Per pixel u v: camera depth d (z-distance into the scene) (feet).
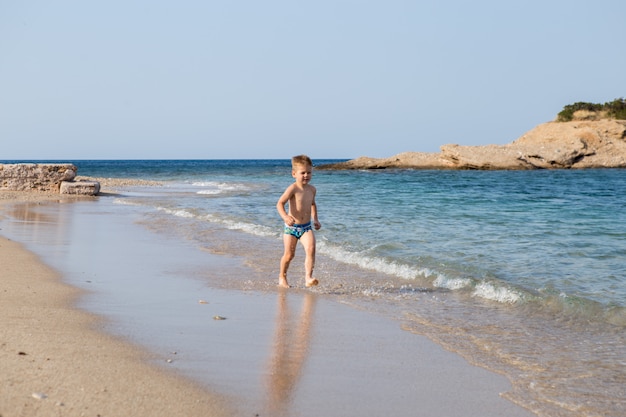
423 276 28.94
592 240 40.65
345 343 18.28
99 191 95.50
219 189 113.60
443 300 24.48
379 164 253.65
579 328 20.47
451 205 71.36
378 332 19.61
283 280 27.09
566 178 164.25
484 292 25.62
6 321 18.83
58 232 44.62
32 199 78.59
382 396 14.06
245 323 20.36
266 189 112.98
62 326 18.63
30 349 15.98
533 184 131.64
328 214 59.21
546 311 22.63
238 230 47.78
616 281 27.73
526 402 13.98
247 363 16.06
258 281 27.99
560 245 38.34
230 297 24.52
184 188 117.29
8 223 49.55
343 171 236.22
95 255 34.42
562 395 14.47
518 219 54.65
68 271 28.94
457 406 13.64
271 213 62.08
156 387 13.84
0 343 16.37
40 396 12.78
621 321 21.31
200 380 14.55
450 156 241.35
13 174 90.33
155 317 20.67
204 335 18.63
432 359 16.94
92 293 24.12
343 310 22.62
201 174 224.94
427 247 37.55
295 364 16.16
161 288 25.81
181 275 29.04
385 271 30.58
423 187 117.80
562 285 26.96
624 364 16.78
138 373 14.69
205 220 55.21
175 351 16.78
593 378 15.64
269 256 35.27
